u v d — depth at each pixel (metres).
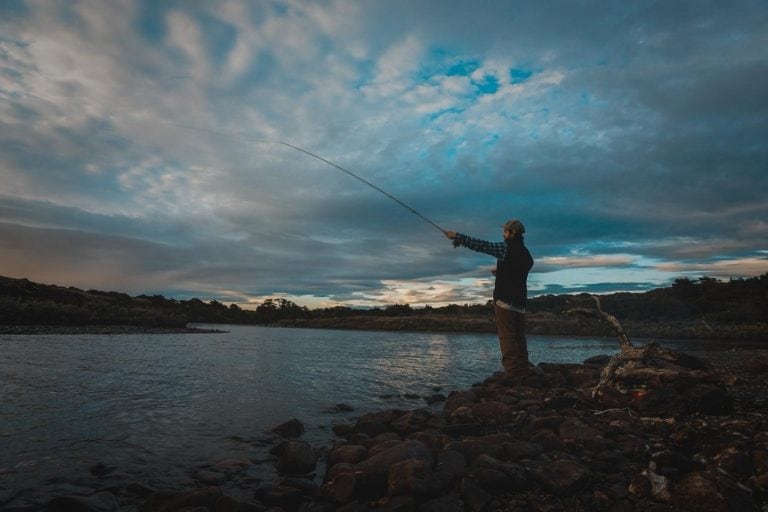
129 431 4.56
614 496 2.92
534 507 2.85
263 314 51.91
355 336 24.05
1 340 14.29
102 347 13.14
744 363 8.25
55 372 7.99
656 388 4.98
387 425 4.70
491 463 3.25
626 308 26.45
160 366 9.30
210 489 2.99
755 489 2.81
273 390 7.04
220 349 13.98
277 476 3.54
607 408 5.09
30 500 2.90
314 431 4.84
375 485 3.16
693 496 2.64
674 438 3.88
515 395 5.97
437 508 2.76
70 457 3.76
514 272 6.99
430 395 6.99
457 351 14.53
